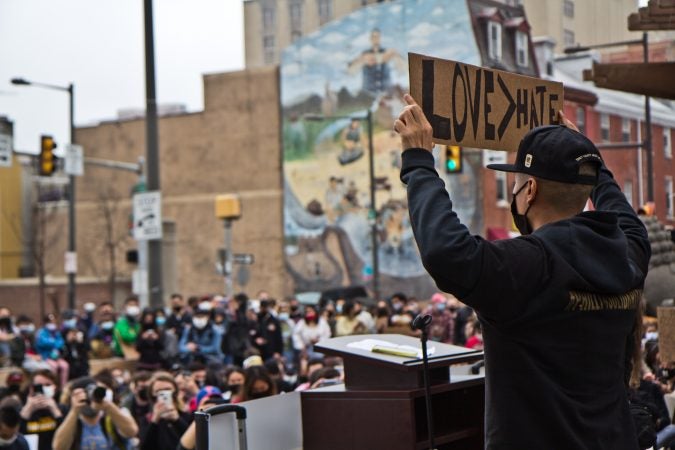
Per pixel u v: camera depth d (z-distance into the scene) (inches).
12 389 493.4
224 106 2145.7
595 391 116.6
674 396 221.8
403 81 1908.2
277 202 2078.0
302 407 170.7
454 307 808.3
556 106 153.6
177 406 379.6
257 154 2105.1
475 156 1702.8
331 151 1996.8
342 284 1972.2
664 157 783.1
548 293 114.6
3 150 1392.7
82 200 2329.0
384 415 163.2
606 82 250.4
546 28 1466.5
